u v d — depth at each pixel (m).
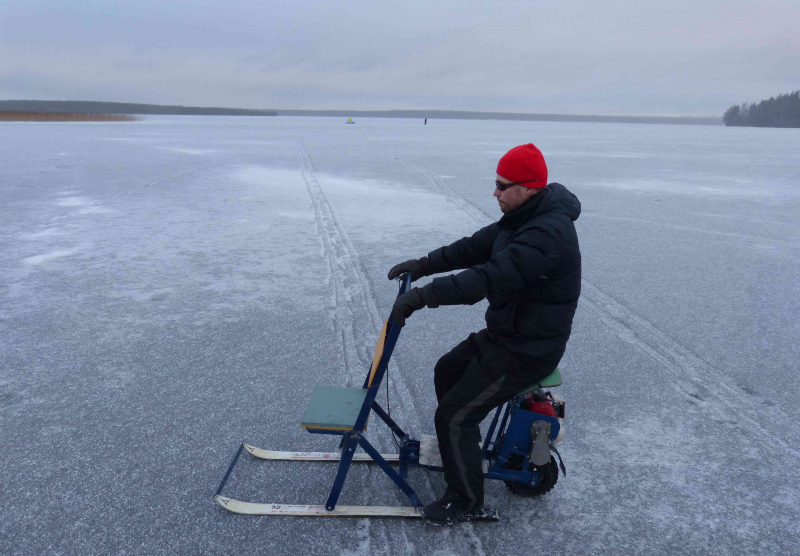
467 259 2.41
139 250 6.89
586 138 41.00
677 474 2.72
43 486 2.52
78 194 11.16
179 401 3.30
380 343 2.22
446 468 2.24
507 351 2.15
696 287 5.70
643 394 3.51
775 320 4.81
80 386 3.47
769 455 2.89
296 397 3.38
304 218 9.15
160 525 2.29
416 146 27.41
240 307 4.94
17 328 4.38
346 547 2.20
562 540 2.27
